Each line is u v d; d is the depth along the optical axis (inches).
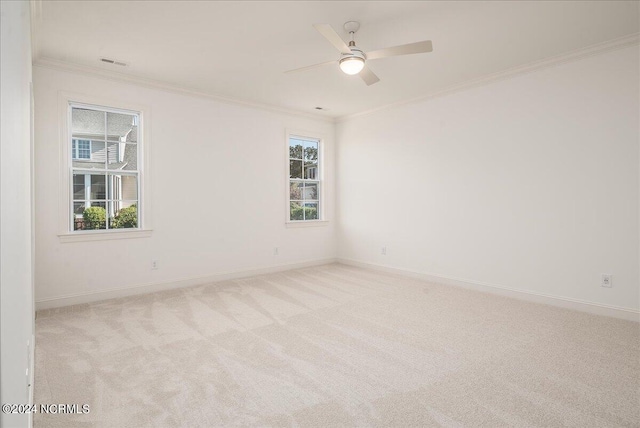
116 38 129.0
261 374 92.8
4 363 24.7
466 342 113.0
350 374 92.9
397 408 78.0
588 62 140.8
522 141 160.4
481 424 72.5
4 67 26.8
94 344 111.4
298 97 201.2
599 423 72.7
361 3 107.7
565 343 112.0
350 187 246.5
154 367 96.4
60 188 149.3
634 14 114.3
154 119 174.6
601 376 91.4
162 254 177.3
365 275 213.5
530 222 158.7
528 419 74.0
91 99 156.9
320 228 248.2
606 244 138.1
